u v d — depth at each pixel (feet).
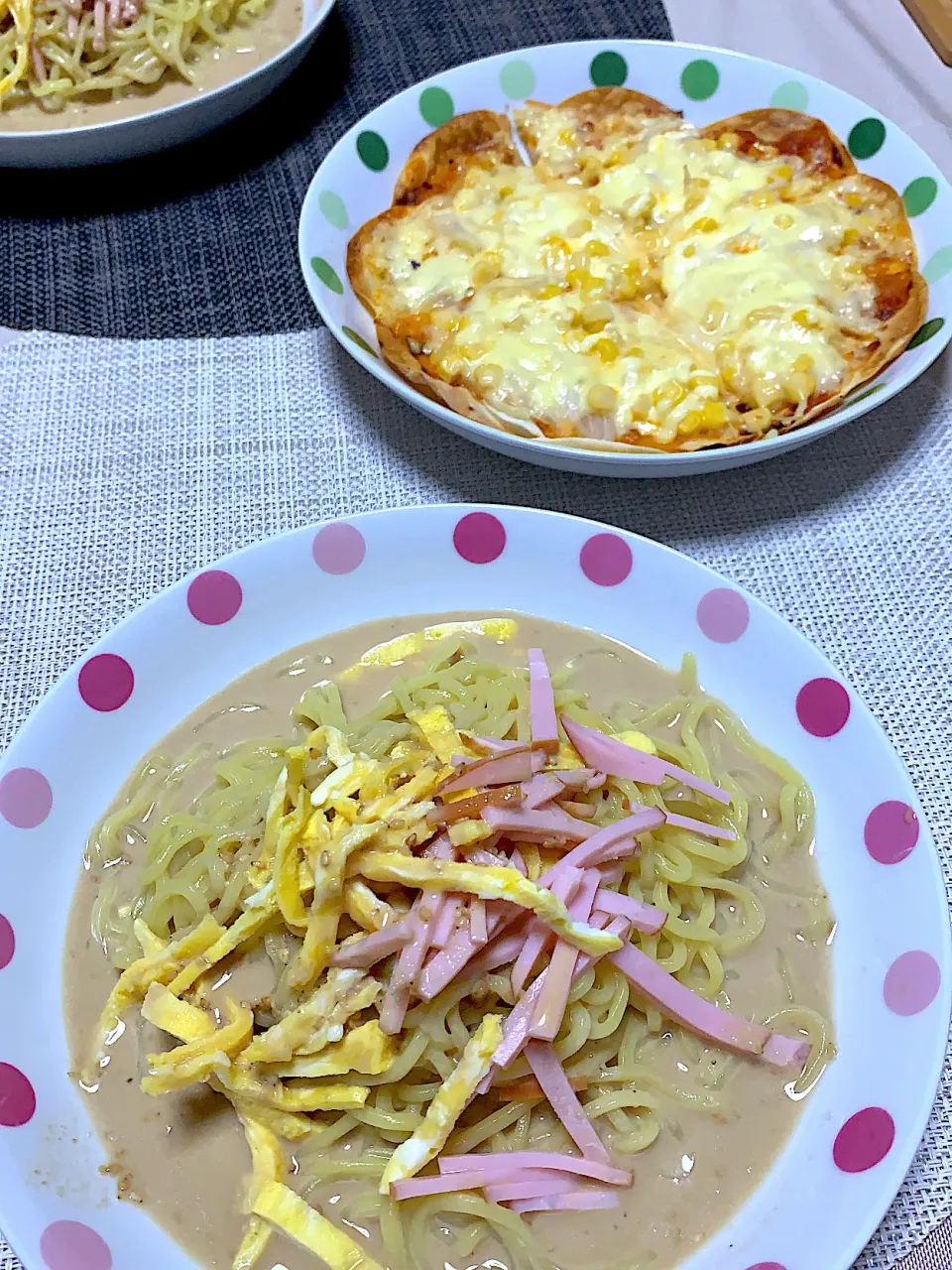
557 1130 0.79
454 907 0.77
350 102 1.56
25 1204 0.69
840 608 1.07
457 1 1.69
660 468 1.05
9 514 1.14
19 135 1.33
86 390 1.25
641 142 1.39
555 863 0.81
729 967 0.85
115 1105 0.78
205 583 0.95
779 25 1.65
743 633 0.96
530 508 1.06
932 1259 0.75
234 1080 0.75
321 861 0.77
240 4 1.63
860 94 1.57
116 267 1.37
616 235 1.30
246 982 0.82
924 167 1.30
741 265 1.25
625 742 0.90
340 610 1.01
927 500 1.16
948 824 0.94
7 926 0.81
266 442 1.21
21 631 1.05
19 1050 0.77
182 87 1.58
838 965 0.83
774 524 1.14
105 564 1.10
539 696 0.89
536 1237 0.74
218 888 0.86
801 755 0.92
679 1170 0.76
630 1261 0.73
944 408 1.23
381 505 1.15
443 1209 0.76
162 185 1.46
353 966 0.78
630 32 1.63
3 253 1.39
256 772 0.92
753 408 1.16
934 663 1.04
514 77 1.42
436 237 1.30
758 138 1.38
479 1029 0.77
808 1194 0.73
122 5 1.52
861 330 1.21
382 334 1.19
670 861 0.88
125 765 0.92
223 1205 0.75
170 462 1.19
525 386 1.15
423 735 0.89
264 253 1.38
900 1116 0.71
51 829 0.87
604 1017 0.82
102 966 0.84
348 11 1.68
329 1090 0.77
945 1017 0.74
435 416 1.07
